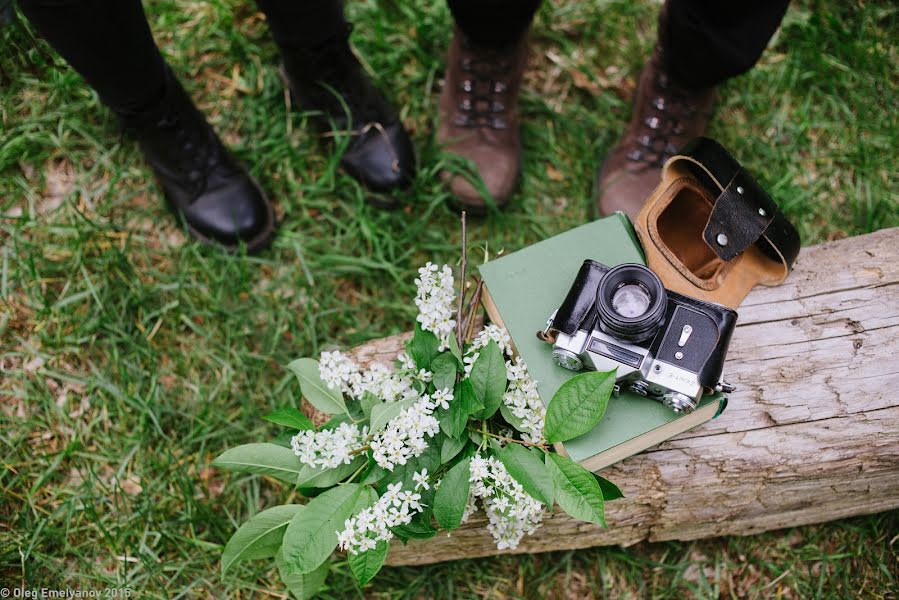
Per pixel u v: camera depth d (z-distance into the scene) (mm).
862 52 2496
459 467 1333
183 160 2119
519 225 2342
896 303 1628
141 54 1747
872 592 1884
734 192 1536
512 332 1515
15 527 1962
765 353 1604
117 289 2199
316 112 2287
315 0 1870
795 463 1553
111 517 1987
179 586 1930
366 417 1448
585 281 1417
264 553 1483
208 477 2061
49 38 1583
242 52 2480
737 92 2494
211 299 2197
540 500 1273
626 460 1563
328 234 2344
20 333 2156
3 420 2059
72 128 2332
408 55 2535
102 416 2086
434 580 1930
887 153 2424
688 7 1795
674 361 1365
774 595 1917
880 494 1722
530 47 2488
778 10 1751
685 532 1810
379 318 2254
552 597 1942
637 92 2322
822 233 2348
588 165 2418
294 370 1519
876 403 1560
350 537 1299
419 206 2346
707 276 1697
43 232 2248
